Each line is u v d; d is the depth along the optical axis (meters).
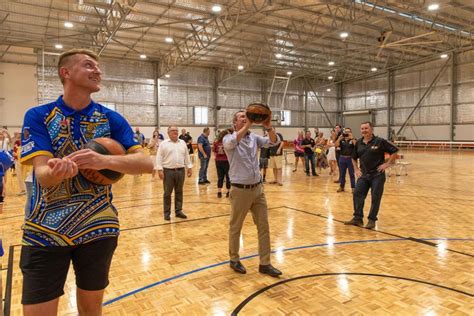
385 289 3.44
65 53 1.68
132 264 4.16
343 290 3.43
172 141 6.39
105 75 23.59
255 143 3.90
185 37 20.03
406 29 19.75
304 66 27.59
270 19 17.78
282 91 30.27
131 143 1.82
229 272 3.90
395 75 29.06
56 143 1.64
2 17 16.64
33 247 1.60
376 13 16.45
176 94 25.89
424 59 25.14
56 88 21.86
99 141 1.66
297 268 3.99
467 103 24.78
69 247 1.62
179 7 15.66
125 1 12.77
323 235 5.27
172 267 4.06
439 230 5.48
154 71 25.11
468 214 6.54
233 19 16.91
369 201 7.86
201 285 3.57
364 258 4.28
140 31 18.67
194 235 5.38
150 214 6.84
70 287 3.48
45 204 1.62
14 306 3.11
